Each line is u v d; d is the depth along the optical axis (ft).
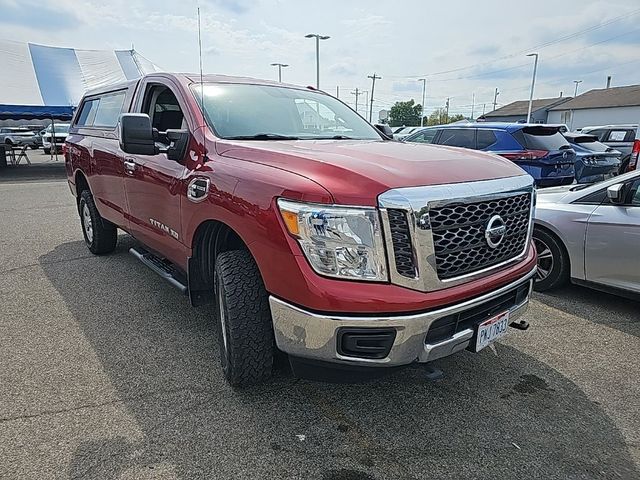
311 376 7.71
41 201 34.42
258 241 7.77
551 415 8.68
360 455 7.57
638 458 7.57
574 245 14.03
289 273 7.29
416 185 7.18
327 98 14.11
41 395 9.04
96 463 7.25
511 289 8.43
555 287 14.93
